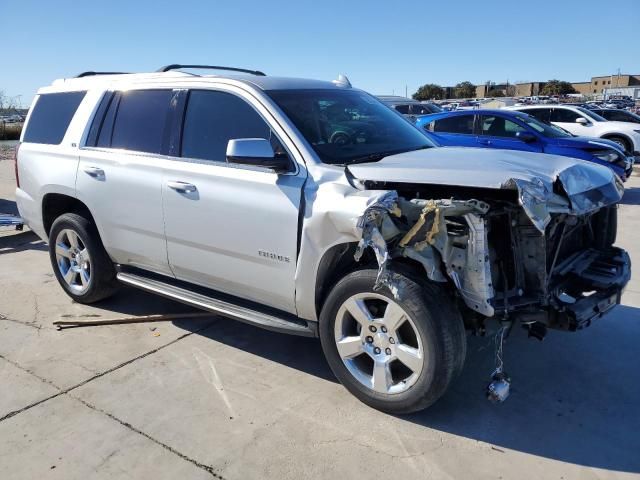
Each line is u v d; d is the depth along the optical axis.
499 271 3.13
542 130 10.15
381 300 3.16
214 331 4.43
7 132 38.78
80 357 4.01
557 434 3.04
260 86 3.74
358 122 3.96
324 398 3.42
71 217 4.77
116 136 4.40
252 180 3.47
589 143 9.55
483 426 3.11
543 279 3.00
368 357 3.38
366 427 3.11
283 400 3.40
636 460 2.82
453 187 3.06
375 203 2.80
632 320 4.47
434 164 3.22
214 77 3.92
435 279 2.87
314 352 4.05
